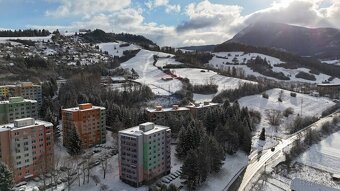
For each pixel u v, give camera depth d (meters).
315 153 146.50
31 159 101.88
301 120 191.12
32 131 101.38
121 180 103.62
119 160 103.06
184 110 163.25
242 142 138.62
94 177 105.06
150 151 100.62
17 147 97.69
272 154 143.12
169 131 108.81
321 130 175.62
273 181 115.00
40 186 96.50
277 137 170.50
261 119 199.12
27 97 186.12
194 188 100.56
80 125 126.75
